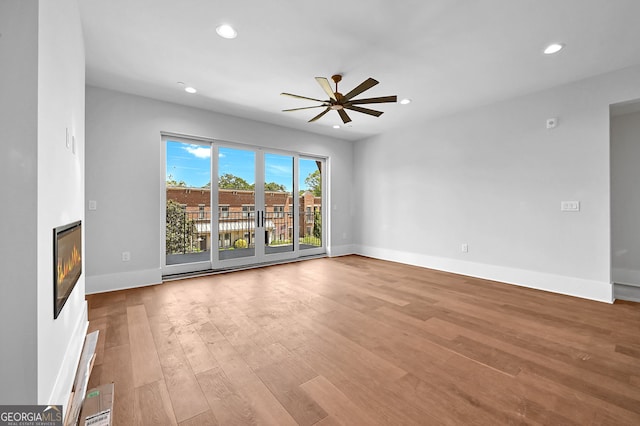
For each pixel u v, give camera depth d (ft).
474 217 13.69
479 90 11.53
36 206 3.47
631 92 9.45
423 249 16.01
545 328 7.84
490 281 12.81
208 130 13.87
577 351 6.59
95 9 6.73
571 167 10.75
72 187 5.84
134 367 5.90
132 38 7.97
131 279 11.77
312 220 18.94
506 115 12.52
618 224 12.49
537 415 4.52
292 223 17.66
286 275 13.93
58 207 4.53
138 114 12.01
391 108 13.64
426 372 5.75
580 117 10.53
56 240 4.25
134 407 4.69
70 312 5.54
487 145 13.19
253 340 7.13
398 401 4.88
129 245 11.80
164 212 12.96
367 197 19.43
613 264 12.66
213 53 8.78
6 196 3.34
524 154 11.98
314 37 7.94
